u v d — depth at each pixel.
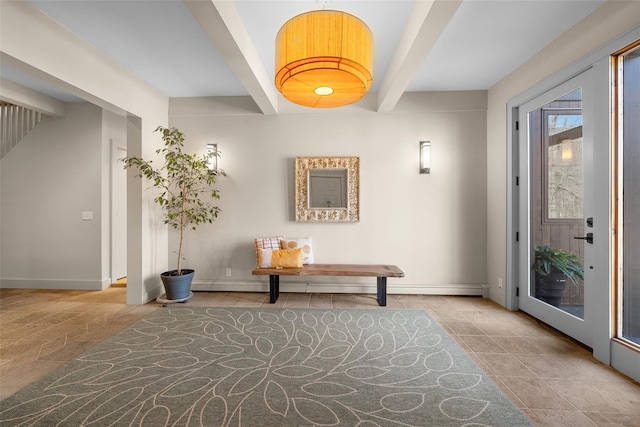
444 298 4.04
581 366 2.35
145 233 3.86
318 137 4.28
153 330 2.98
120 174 4.90
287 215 4.32
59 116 4.49
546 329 3.05
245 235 4.35
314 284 4.28
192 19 2.56
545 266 3.16
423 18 2.16
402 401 1.92
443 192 4.19
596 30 2.42
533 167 3.34
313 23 1.70
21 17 2.29
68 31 2.70
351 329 3.02
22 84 3.87
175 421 1.73
